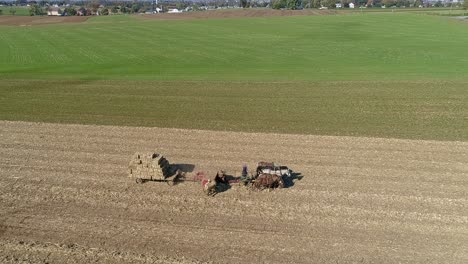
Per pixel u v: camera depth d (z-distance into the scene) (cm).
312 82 4791
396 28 10919
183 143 2894
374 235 1802
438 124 3262
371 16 15212
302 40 8750
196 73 5450
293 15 16362
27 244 1766
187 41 8725
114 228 1875
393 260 1642
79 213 2000
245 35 9706
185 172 2430
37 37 9694
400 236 1794
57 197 2153
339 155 2653
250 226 1880
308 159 2594
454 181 2280
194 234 1825
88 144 2886
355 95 4175
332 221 1908
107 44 8400
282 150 2748
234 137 3002
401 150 2725
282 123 3325
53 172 2445
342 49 7481
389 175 2359
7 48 7962
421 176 2344
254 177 2255
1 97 4197
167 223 1911
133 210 2023
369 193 2153
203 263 1633
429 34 9506
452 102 3875
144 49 7675
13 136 3055
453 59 6294
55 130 3184
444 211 1977
